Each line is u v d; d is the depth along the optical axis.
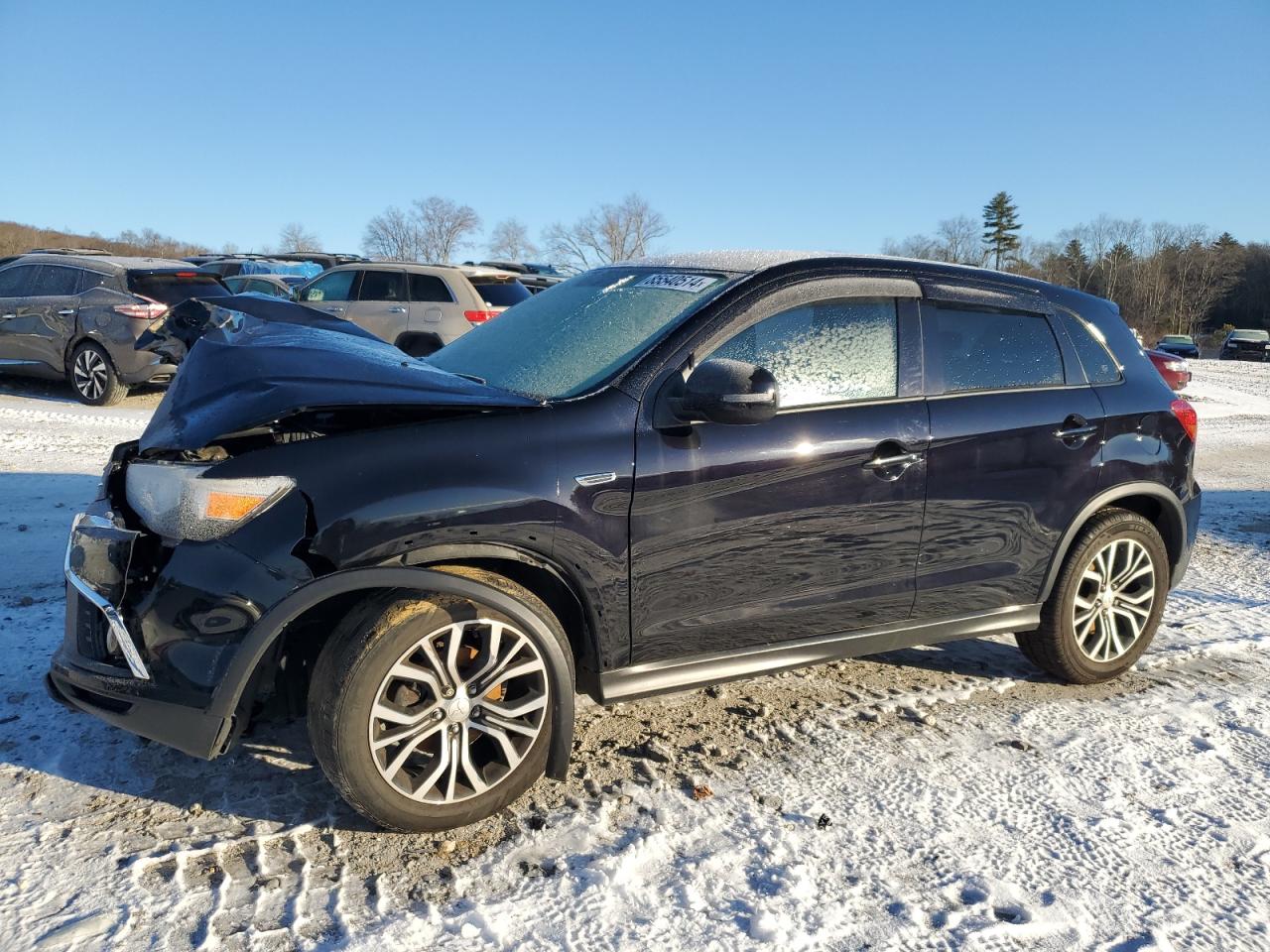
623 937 2.44
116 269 11.45
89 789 3.04
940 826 3.00
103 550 2.75
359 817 2.94
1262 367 34.81
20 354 11.85
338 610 2.89
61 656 2.94
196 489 2.64
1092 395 4.00
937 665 4.37
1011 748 3.55
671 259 3.98
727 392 2.95
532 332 3.77
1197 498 4.38
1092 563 4.04
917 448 3.50
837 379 3.47
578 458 2.96
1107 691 4.13
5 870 2.62
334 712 2.66
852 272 3.61
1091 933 2.51
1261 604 5.45
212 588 2.62
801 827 2.97
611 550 3.02
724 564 3.22
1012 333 3.91
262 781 3.12
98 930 2.40
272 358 2.97
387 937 2.40
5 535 5.75
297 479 2.66
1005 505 3.74
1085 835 2.97
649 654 3.19
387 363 3.10
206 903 2.52
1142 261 79.69
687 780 3.23
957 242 67.38
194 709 2.64
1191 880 2.76
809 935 2.46
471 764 2.87
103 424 10.07
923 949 2.43
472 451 2.83
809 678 4.15
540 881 2.66
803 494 3.30
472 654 2.91
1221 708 3.96
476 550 2.82
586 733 3.55
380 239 58.75
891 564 3.54
